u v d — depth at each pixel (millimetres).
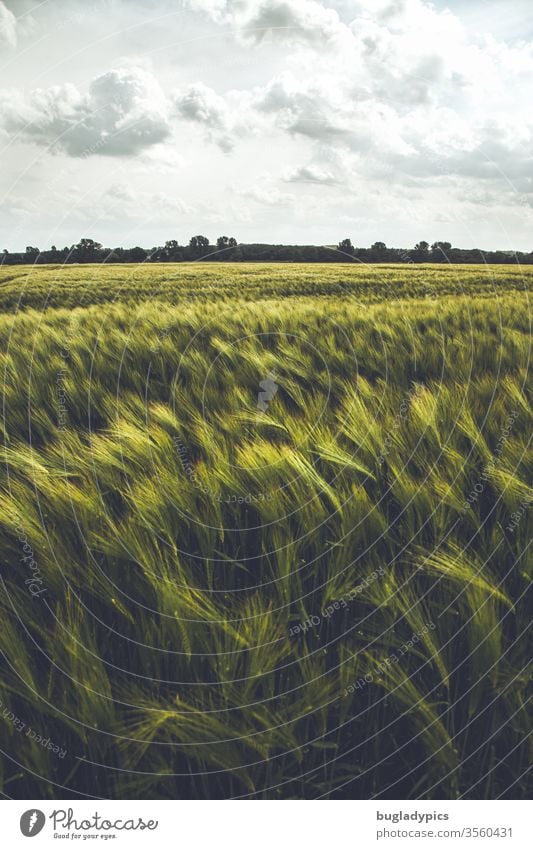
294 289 8211
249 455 2283
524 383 3273
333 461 2371
